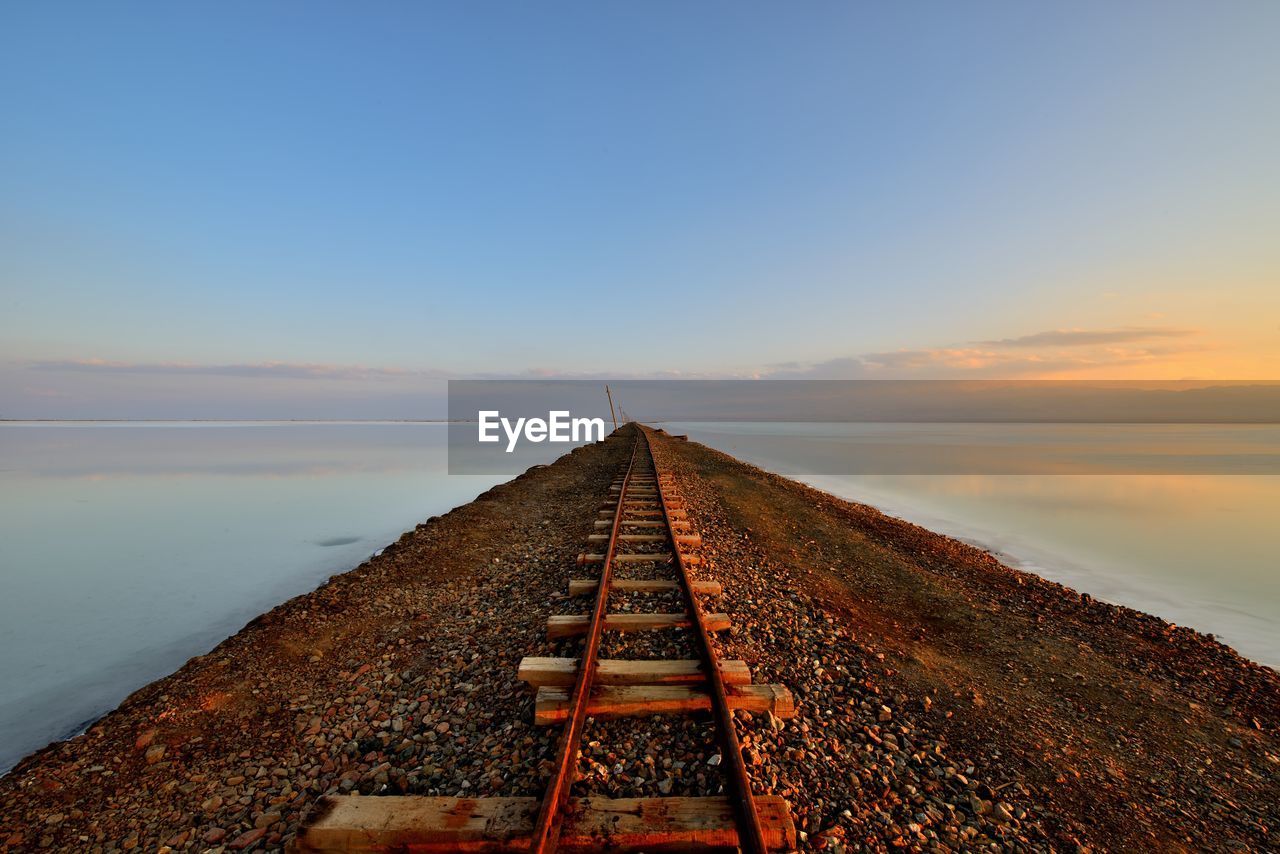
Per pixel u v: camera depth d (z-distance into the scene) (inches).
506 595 274.4
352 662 212.8
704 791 121.0
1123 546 531.2
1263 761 171.2
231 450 1763.0
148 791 140.7
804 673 186.4
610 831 104.7
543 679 164.4
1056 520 649.6
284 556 456.8
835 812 120.7
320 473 1072.2
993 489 895.7
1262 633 322.3
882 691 185.2
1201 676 233.0
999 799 135.9
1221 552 511.2
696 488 603.2
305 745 157.3
